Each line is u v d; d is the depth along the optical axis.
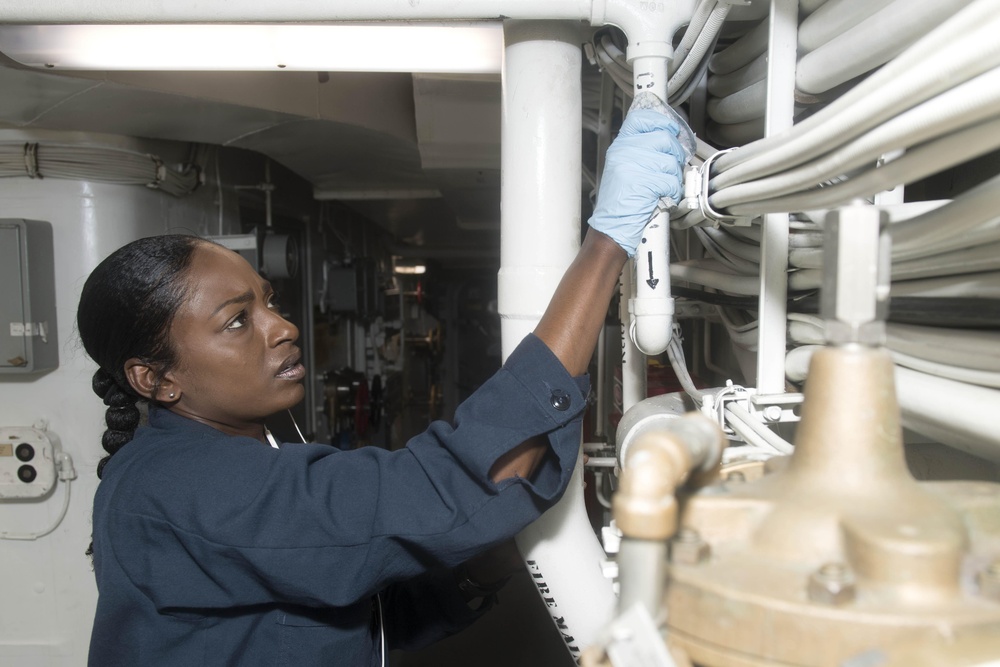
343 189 3.38
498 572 1.09
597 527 2.12
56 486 2.00
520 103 0.87
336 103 2.02
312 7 0.85
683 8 0.81
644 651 0.33
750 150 0.62
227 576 0.79
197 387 0.93
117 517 0.82
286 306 3.33
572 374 0.75
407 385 6.98
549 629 2.61
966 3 0.50
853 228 0.36
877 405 0.36
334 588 0.77
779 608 0.31
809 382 0.39
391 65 1.09
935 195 0.93
